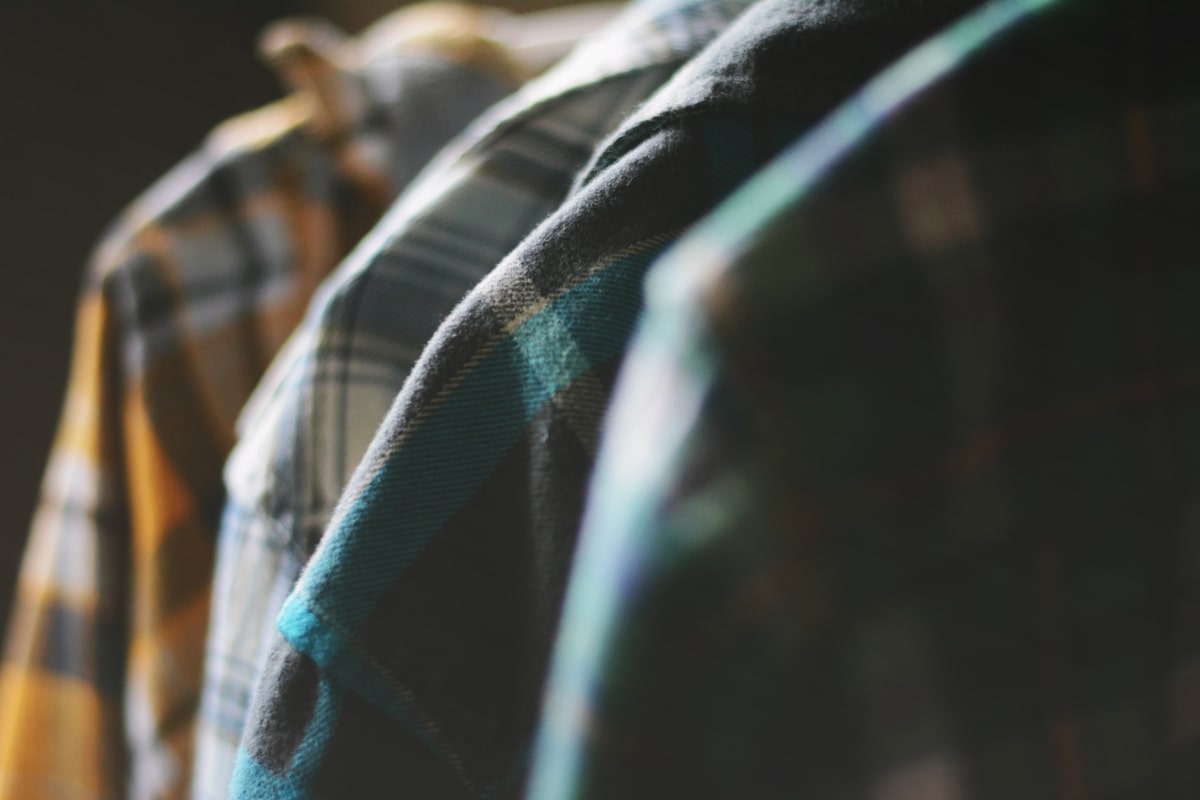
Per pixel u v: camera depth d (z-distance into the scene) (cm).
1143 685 38
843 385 35
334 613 48
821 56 47
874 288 36
